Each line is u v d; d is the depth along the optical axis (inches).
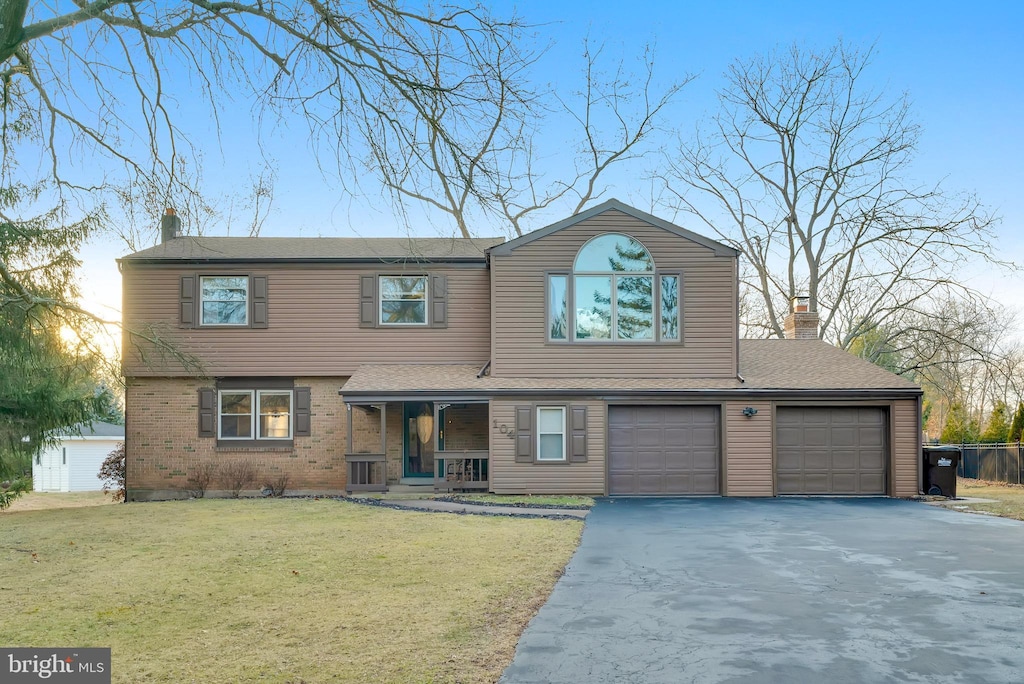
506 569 401.1
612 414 810.8
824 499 774.5
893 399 803.4
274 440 884.0
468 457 807.7
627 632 282.2
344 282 892.0
